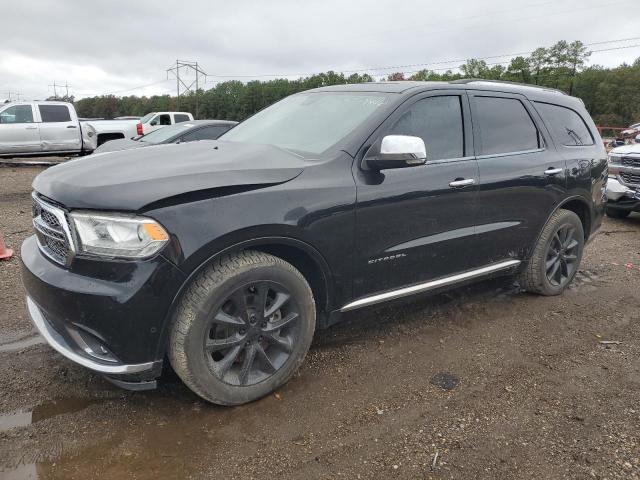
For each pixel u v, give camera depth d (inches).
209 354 102.8
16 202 356.5
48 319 103.5
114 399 111.0
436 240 135.0
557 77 3405.5
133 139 435.5
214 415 106.9
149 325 93.4
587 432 104.6
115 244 91.1
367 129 122.3
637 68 3543.3
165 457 93.9
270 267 105.3
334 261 115.2
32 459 91.8
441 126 139.0
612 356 139.3
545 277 177.0
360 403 113.1
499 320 161.9
